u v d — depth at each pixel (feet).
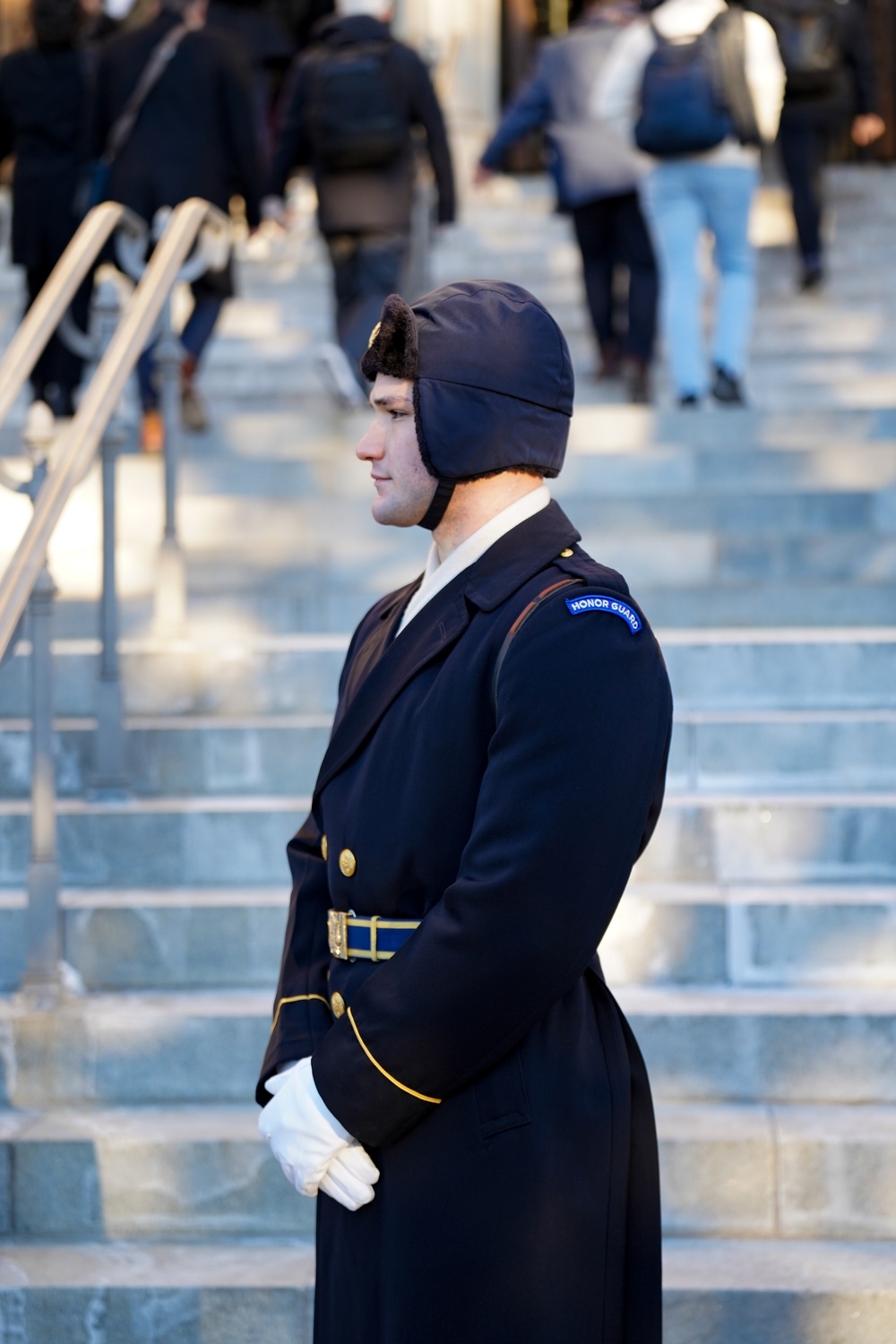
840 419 18.67
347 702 6.96
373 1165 6.18
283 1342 9.00
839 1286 8.87
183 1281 9.09
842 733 12.87
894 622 15.47
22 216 21.81
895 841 11.94
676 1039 10.41
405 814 6.23
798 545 15.98
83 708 14.05
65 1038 10.57
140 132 19.75
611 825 5.81
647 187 20.33
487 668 6.14
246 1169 9.82
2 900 11.75
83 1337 9.05
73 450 11.63
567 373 6.45
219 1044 10.59
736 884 11.89
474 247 29.19
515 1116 6.02
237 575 16.43
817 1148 9.60
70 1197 9.83
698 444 18.80
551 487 17.63
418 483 6.39
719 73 19.33
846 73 26.50
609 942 11.19
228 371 24.90
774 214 29.58
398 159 20.52
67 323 14.90
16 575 10.41
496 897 5.74
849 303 27.25
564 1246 6.01
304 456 18.78
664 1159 9.64
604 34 21.99
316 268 28.71
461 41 33.32
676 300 20.13
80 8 22.18
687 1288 8.84
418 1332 5.98
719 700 13.85
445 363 6.23
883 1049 10.34
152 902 11.45
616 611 6.11
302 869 7.15
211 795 13.14
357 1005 6.01
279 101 29.68
